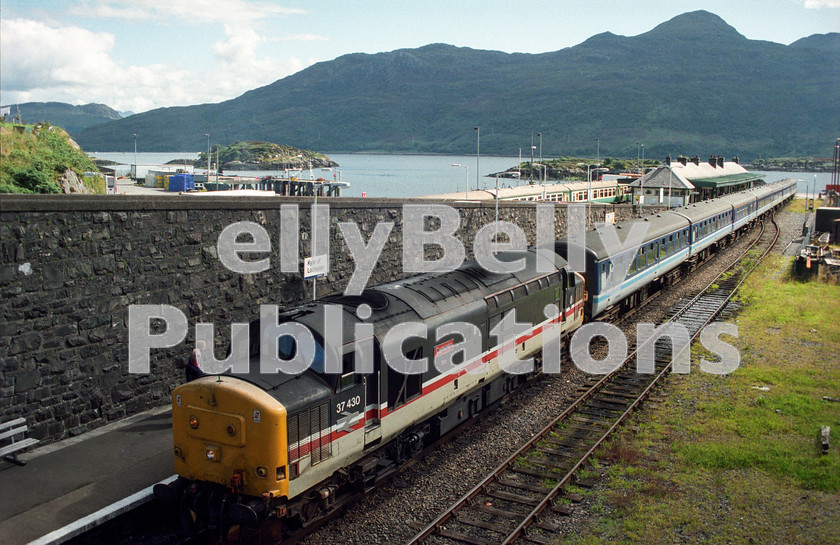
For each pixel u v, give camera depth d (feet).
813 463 41.93
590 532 34.50
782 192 252.21
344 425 35.17
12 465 38.22
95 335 43.42
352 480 36.96
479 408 50.72
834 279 101.35
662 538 33.86
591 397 55.31
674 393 55.67
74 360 42.34
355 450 36.27
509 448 45.21
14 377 39.11
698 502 37.60
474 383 47.96
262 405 30.83
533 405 53.62
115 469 37.86
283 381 33.01
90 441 41.83
